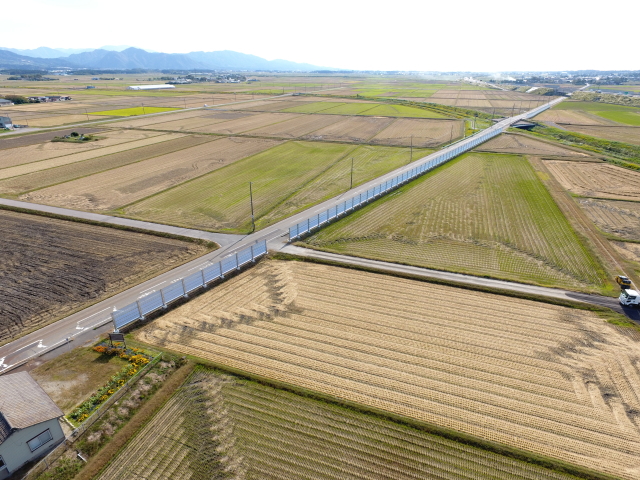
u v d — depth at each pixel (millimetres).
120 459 24312
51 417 24141
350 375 30844
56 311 37312
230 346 33781
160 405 27938
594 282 43438
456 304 39750
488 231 55875
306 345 34000
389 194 70812
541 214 61438
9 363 31109
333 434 26094
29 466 23516
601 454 24812
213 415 27422
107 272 44000
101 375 30297
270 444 25406
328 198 67250
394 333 35531
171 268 44844
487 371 31281
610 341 34531
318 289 42250
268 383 29875
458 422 26938
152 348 33188
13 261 46094
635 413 27641
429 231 56000
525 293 41125
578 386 29859
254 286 42719
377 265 46781
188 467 23953
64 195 67438
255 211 61688
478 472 23719
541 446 25281
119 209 61750
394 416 27219
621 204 65625
